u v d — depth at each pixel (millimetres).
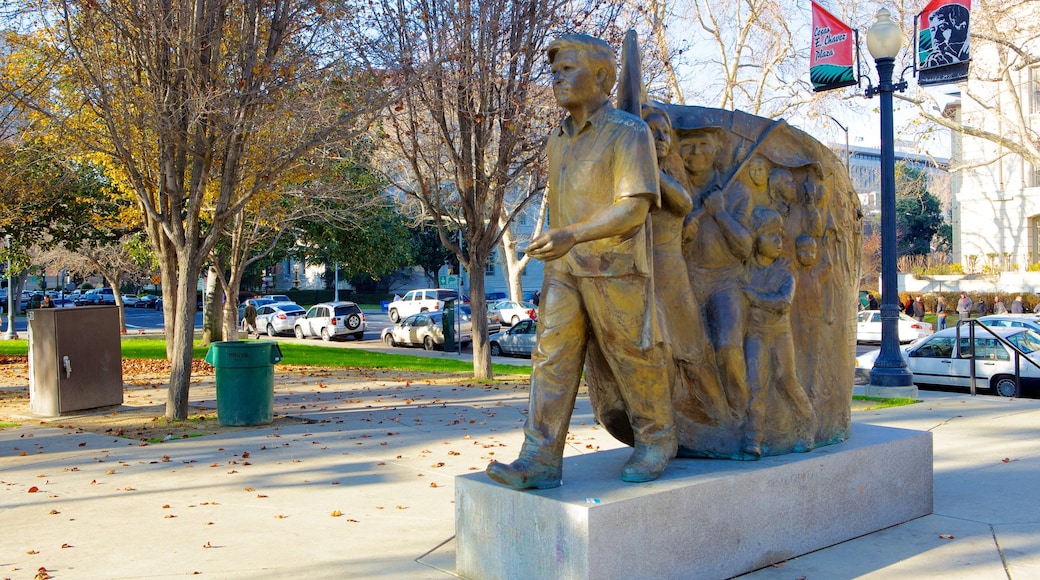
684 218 5262
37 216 22844
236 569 5281
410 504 6965
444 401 14258
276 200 23125
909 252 68688
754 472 4957
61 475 8375
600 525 4184
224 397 11516
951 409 11695
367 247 30531
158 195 13500
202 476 8242
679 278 5133
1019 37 27547
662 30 21141
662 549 4457
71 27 15031
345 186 22125
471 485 4824
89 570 5332
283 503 7074
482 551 4762
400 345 31438
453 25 15781
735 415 5312
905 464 6023
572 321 4641
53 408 12672
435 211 17906
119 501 7238
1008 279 37156
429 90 16062
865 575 4852
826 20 14633
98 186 23609
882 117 13633
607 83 4645
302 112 11930
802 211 5734
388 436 10492
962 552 5262
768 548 5027
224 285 26547
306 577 5086
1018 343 15828
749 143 5559
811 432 5637
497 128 19172
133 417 12500
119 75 11930
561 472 4695
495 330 33250
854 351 6195
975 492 6816
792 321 5648
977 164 26234
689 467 5051
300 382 17844
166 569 5316
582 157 4586
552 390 4660
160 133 11672
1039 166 24516
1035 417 10781
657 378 4723
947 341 16766
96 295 73188
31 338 12938
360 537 5957
